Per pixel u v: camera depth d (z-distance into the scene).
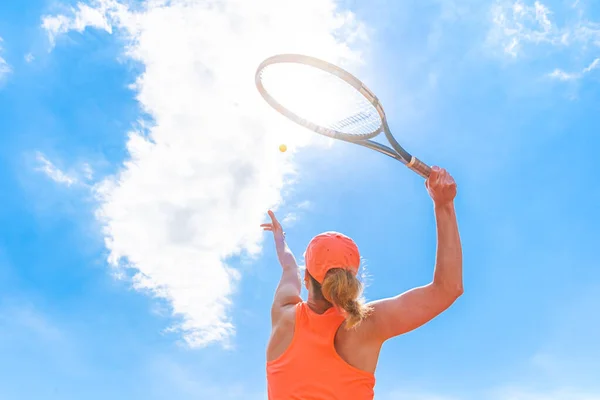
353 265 2.92
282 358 2.94
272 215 3.87
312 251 2.95
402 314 2.86
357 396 2.82
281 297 3.22
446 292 2.88
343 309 2.81
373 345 2.88
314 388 2.80
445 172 2.99
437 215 2.99
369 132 3.93
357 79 3.60
